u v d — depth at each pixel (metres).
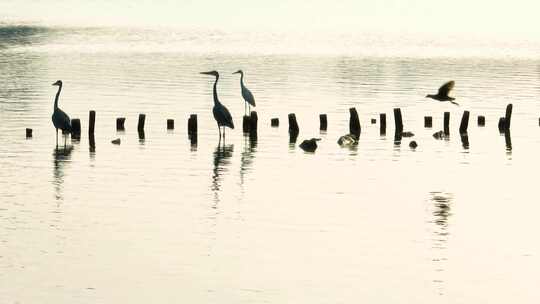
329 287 25.84
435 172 40.66
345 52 96.19
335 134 49.56
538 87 68.44
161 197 35.41
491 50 99.44
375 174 40.06
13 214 32.66
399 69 80.50
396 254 28.80
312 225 31.81
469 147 46.53
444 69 80.75
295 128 49.81
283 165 41.66
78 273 26.67
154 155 43.47
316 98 62.50
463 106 59.78
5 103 58.62
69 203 34.28
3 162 41.34
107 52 92.88
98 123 52.06
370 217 33.03
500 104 60.59
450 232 31.31
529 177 39.88
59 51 92.62
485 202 35.47
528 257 28.66
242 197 35.56
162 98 61.84
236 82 70.50
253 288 25.69
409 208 34.38
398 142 47.69
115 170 40.03
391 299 25.03
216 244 29.52
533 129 51.66
